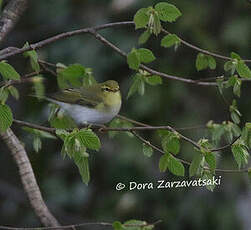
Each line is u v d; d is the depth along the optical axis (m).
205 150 6.05
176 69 12.48
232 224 12.35
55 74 7.56
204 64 7.24
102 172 13.03
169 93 12.40
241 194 12.40
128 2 12.35
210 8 12.48
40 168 13.57
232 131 6.95
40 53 12.98
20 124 6.50
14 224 13.77
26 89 12.90
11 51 6.86
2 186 13.89
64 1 13.44
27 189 7.25
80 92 8.17
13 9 7.30
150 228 5.86
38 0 13.62
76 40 12.93
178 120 12.35
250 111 12.84
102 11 13.03
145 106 12.30
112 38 12.55
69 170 13.65
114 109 8.42
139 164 12.40
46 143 13.59
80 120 8.12
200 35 12.27
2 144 13.94
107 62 12.66
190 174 6.08
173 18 6.30
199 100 12.55
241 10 12.48
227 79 7.03
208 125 6.96
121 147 12.48
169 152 6.32
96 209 13.23
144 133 12.48
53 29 13.56
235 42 12.22
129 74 12.73
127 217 12.84
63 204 13.45
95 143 5.58
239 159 6.19
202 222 12.51
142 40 6.77
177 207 12.65
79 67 7.15
